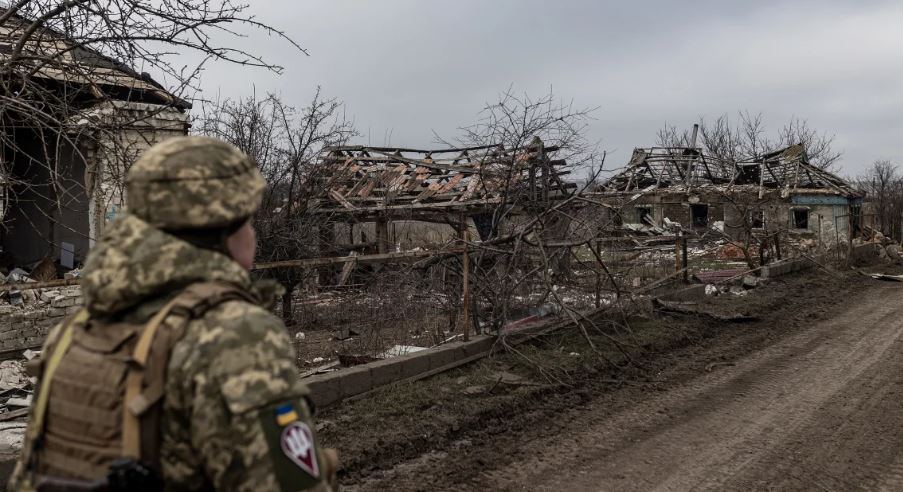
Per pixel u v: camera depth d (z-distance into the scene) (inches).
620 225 489.4
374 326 352.8
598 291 372.5
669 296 446.3
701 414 252.1
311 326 413.4
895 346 358.3
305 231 440.8
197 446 54.9
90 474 56.1
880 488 189.2
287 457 55.1
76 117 252.4
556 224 381.4
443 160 754.8
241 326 57.3
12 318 294.8
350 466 195.8
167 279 58.9
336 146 473.7
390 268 378.9
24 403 237.1
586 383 283.9
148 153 62.0
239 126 424.2
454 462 205.0
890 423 241.0
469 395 255.9
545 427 236.2
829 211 1079.6
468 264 315.6
